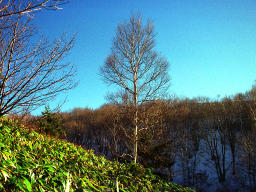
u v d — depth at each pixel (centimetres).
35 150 353
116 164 599
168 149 1816
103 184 348
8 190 192
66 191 216
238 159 2097
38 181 227
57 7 271
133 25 1284
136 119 1184
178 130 2386
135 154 1185
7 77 433
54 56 468
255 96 2297
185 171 2005
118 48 1276
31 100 449
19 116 551
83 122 3397
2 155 226
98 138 2741
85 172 369
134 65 1233
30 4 265
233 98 2625
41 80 458
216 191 1709
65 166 347
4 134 371
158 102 1277
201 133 2497
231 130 2198
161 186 566
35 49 468
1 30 442
